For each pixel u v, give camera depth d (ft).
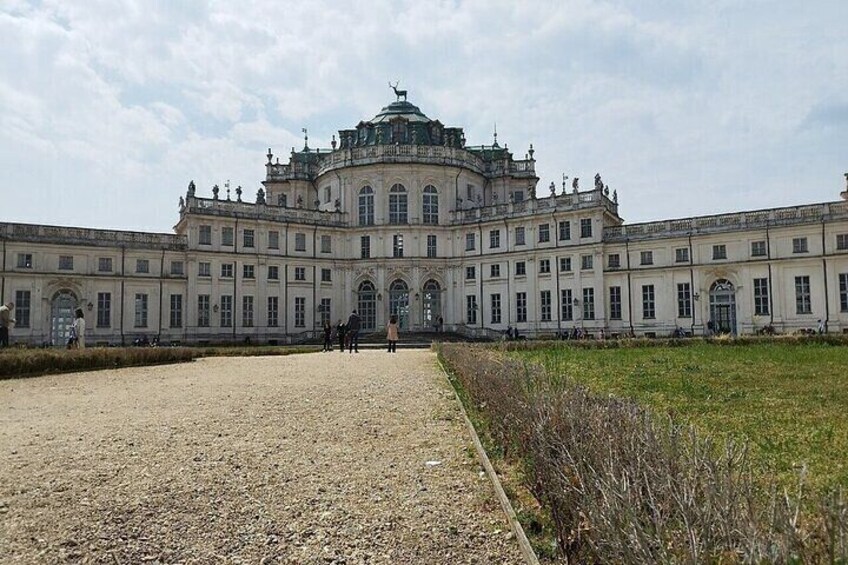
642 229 218.59
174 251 224.53
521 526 21.07
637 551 11.94
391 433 39.04
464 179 264.52
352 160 255.50
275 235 241.76
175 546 20.83
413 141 263.08
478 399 45.34
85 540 21.27
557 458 19.43
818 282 187.52
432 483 27.68
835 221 185.06
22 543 21.02
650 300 213.66
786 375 59.82
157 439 37.22
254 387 64.75
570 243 227.61
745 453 15.71
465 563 19.22
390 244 251.39
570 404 22.97
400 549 20.43
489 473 28.04
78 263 209.97
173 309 223.51
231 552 20.33
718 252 203.62
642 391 49.26
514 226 241.14
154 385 68.54
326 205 268.41
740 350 103.24
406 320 250.57
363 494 26.23
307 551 20.36
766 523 11.35
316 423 42.65
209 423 42.68
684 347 118.01
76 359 89.86
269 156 294.05
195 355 123.65
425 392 59.16
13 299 199.21
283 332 239.30
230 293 231.09
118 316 214.28
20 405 53.36
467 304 251.60
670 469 14.44
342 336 146.92
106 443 36.11
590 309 222.69
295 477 28.84
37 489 26.89
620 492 13.67
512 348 124.67
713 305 205.36
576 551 16.60
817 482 21.71
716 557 11.16
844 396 44.57
